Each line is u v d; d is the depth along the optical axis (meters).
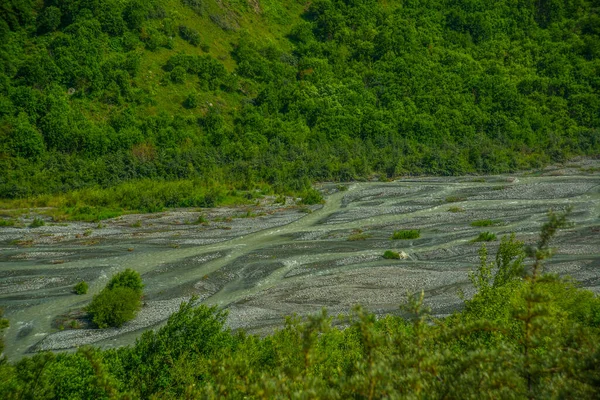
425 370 6.58
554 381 6.15
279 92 112.25
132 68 98.00
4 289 39.28
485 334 14.02
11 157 76.12
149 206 69.31
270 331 30.41
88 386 15.27
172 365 16.36
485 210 63.56
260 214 66.94
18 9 100.00
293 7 149.62
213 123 97.12
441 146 107.31
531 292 6.83
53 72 89.56
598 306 18.41
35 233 55.44
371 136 109.69
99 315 31.97
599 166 96.38
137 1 108.81
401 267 43.03
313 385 6.16
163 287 40.09
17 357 27.83
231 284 41.00
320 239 54.19
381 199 75.19
